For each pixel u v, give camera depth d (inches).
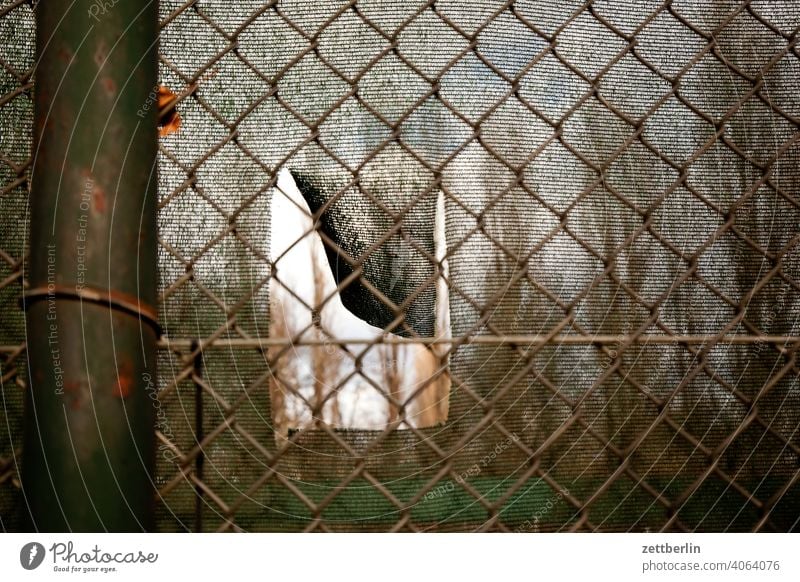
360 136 56.5
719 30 53.9
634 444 49.2
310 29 57.3
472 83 57.3
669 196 57.2
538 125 57.3
